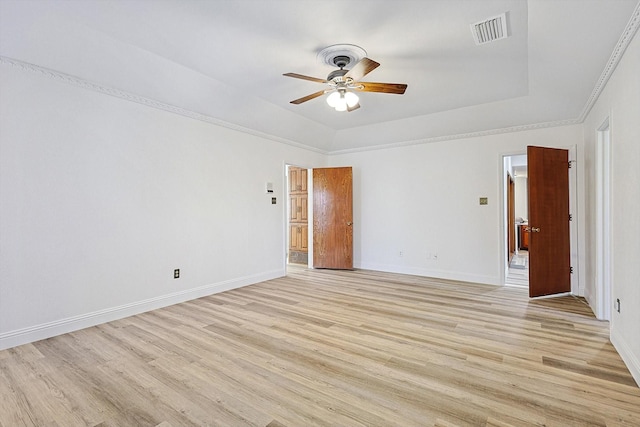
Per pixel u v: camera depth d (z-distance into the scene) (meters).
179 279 3.83
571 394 1.90
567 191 4.16
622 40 2.18
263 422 1.68
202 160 4.10
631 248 2.17
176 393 1.94
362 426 1.64
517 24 2.46
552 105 3.95
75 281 2.96
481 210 4.83
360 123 5.30
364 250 6.02
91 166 3.07
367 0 2.19
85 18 2.44
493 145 4.73
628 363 2.19
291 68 3.29
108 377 2.12
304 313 3.42
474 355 2.42
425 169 5.33
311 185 6.21
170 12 2.35
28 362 2.33
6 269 2.57
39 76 2.73
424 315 3.33
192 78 3.46
